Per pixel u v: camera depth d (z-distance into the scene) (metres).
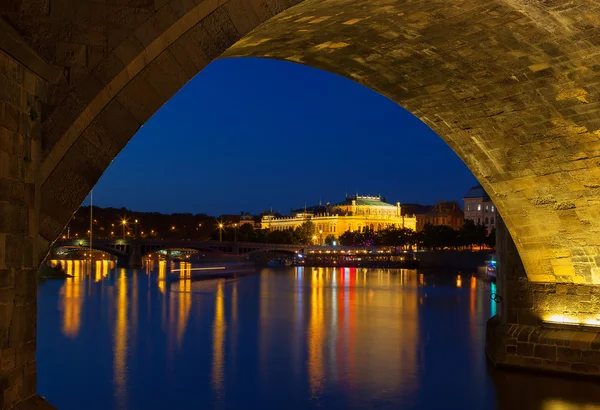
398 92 22.16
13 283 9.17
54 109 9.65
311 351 33.78
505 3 15.33
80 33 9.80
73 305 56.81
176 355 32.88
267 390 25.78
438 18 16.16
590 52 17.72
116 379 27.67
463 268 124.94
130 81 10.07
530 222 24.77
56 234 9.89
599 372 24.34
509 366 26.03
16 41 8.79
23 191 9.31
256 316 49.31
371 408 23.30
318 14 15.02
